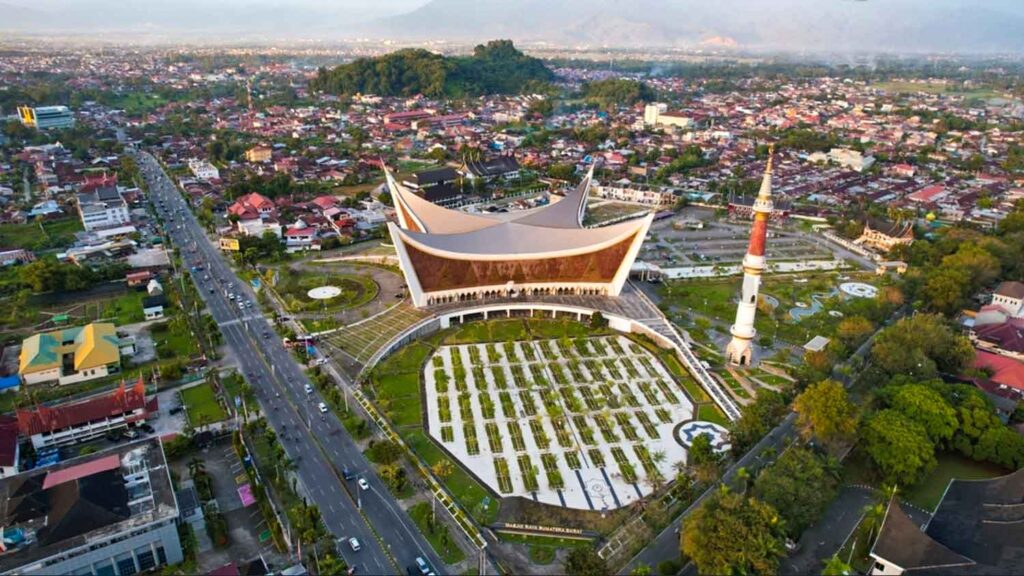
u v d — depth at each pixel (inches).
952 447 5098.4
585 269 7859.3
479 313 7652.6
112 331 6555.1
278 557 4069.9
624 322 7337.6
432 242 7534.5
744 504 3981.3
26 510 3973.9
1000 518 4089.6
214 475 4817.9
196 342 6771.7
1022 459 4820.4
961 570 3666.3
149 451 4606.3
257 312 7588.6
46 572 3683.6
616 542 4229.8
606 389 6136.8
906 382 5625.0
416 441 5270.7
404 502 4591.5
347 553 4109.3
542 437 5388.8
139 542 3914.9
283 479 4680.1
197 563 4030.5
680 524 4365.2
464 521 4397.1
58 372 5969.5
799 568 4033.0
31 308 7485.2
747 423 5064.0
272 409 5644.7
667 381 6304.1
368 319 7362.2
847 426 4758.9
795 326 7391.7
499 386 6161.4
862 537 4276.6
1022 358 6540.4
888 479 4677.7
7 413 5477.4
